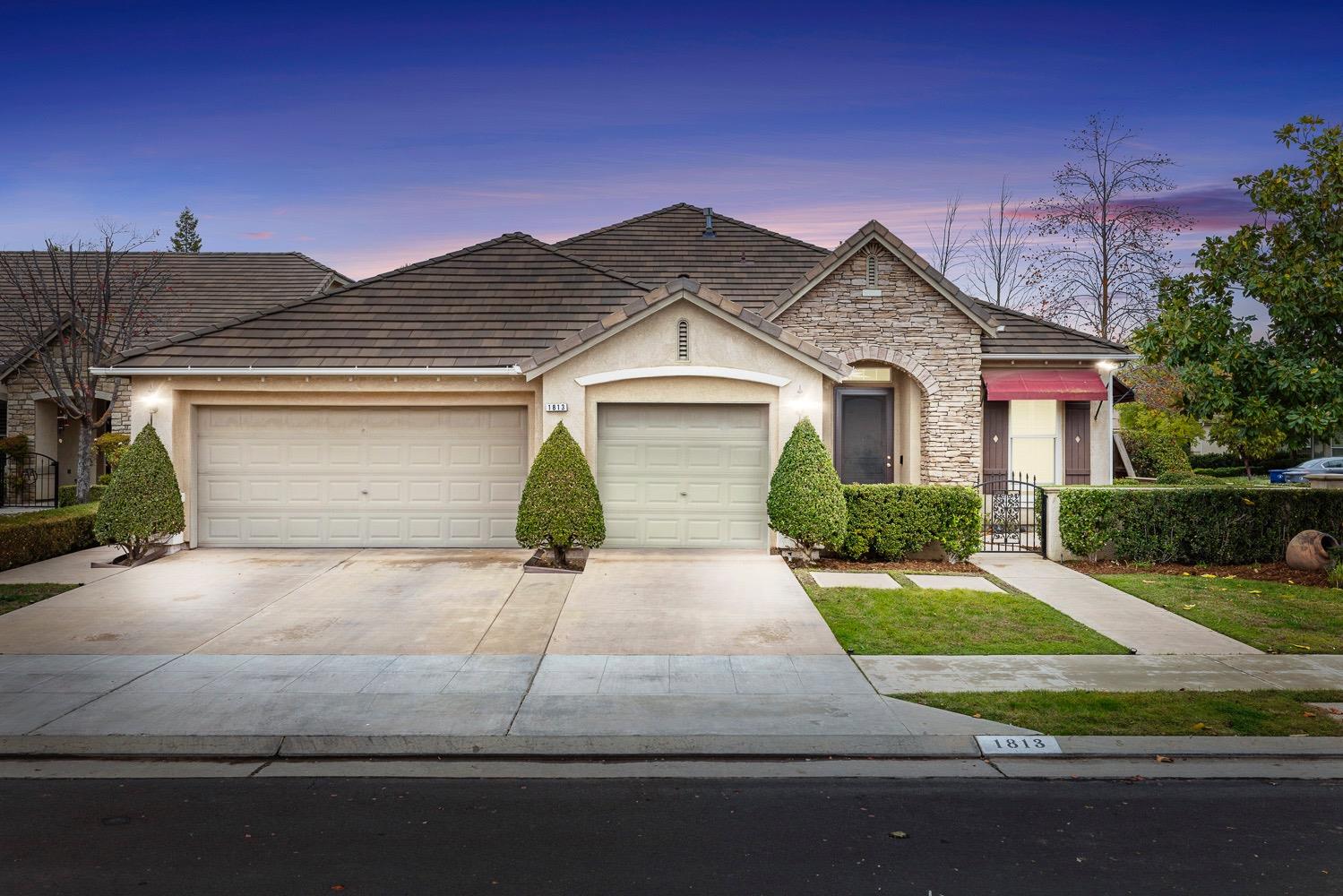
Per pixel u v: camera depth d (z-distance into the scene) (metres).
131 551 14.01
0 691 8.23
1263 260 13.38
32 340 20.64
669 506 14.87
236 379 14.90
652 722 7.47
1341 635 10.45
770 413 14.67
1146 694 8.29
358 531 15.31
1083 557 14.86
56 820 5.82
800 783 6.53
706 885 4.97
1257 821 5.89
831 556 14.62
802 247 21.41
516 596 11.95
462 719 7.52
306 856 5.31
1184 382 13.59
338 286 28.17
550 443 13.43
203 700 7.99
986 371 18.50
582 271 17.86
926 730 7.28
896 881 5.04
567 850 5.40
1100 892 4.94
